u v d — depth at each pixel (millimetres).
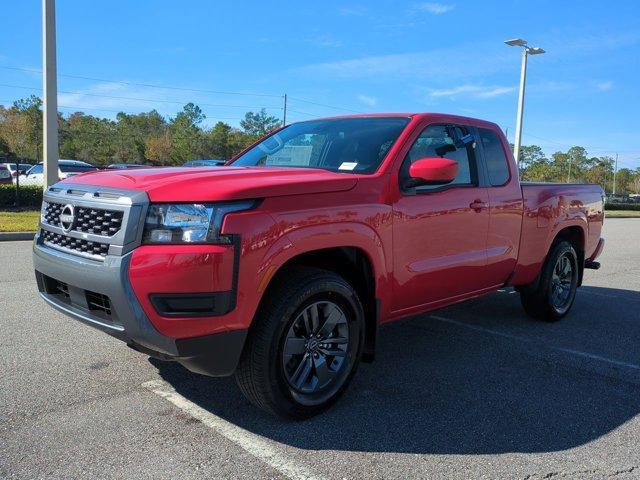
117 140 90562
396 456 3123
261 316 3246
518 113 32188
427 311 4551
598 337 5648
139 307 2984
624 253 13562
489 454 3182
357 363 3795
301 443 3229
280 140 4992
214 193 3023
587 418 3709
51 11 13961
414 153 4238
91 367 4258
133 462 2955
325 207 3443
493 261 4953
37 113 77250
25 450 3039
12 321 5402
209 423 3424
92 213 3266
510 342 5379
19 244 10812
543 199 5598
